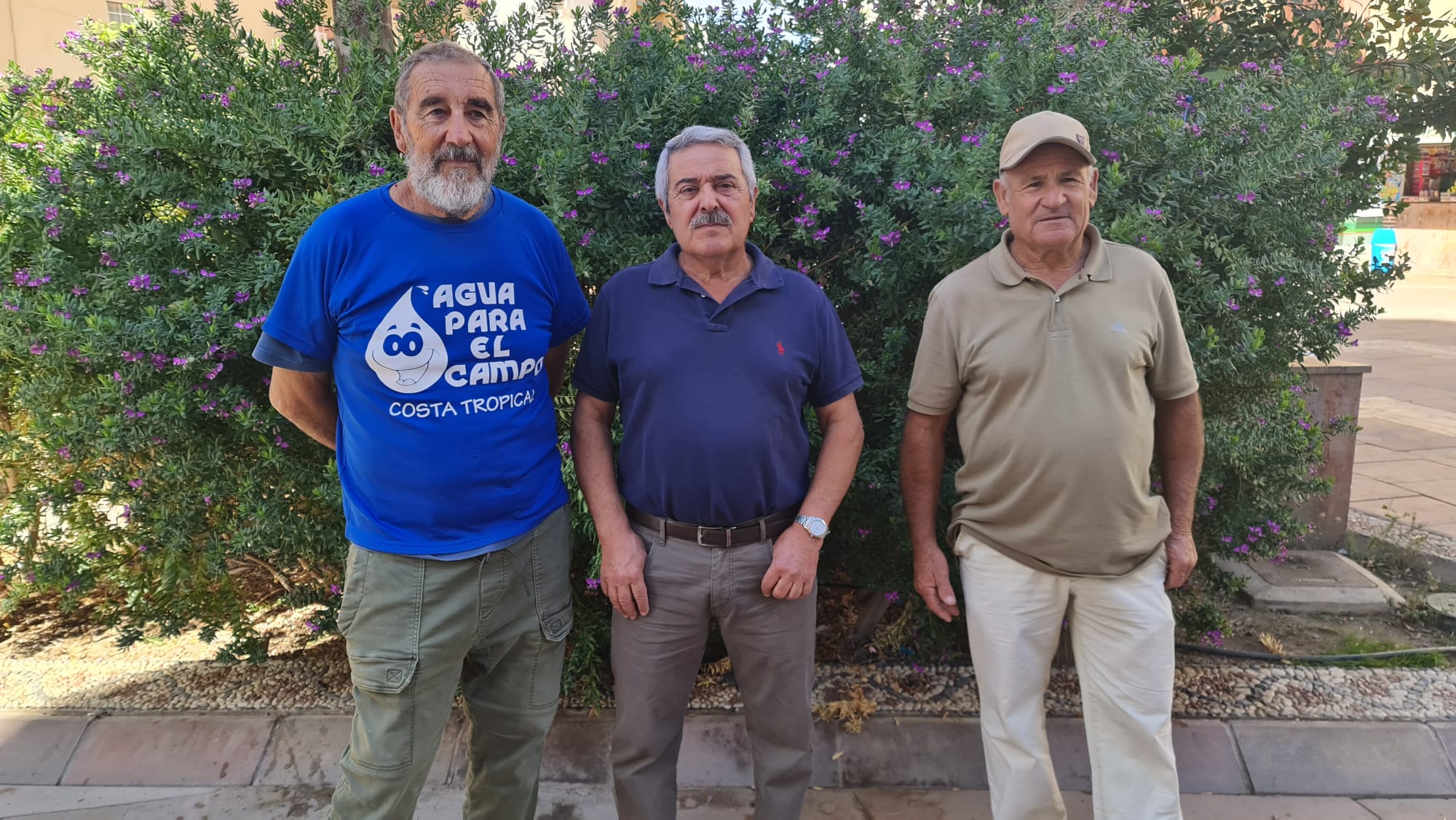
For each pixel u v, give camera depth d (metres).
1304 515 4.29
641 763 2.15
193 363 2.44
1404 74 4.04
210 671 3.16
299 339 1.87
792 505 2.11
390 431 1.87
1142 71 2.81
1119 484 1.99
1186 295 2.59
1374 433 7.02
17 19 12.18
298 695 3.00
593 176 2.62
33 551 3.15
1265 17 4.17
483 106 1.86
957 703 2.93
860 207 2.60
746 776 2.70
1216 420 2.71
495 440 1.92
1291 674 3.10
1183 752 2.72
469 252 1.88
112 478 2.76
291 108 2.56
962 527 2.21
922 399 2.18
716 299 2.03
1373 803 2.59
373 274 1.82
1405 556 4.30
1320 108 2.92
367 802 1.97
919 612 2.98
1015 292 2.03
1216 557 3.59
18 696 3.01
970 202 2.43
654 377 2.00
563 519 2.12
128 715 2.88
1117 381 1.97
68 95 3.02
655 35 3.02
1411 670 3.12
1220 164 2.65
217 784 2.68
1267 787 2.64
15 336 2.63
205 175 2.63
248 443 2.67
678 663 2.10
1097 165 2.59
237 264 2.55
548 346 2.02
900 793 2.66
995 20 3.21
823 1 3.05
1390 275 3.15
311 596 2.88
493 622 2.00
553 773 2.69
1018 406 2.02
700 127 2.03
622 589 2.03
